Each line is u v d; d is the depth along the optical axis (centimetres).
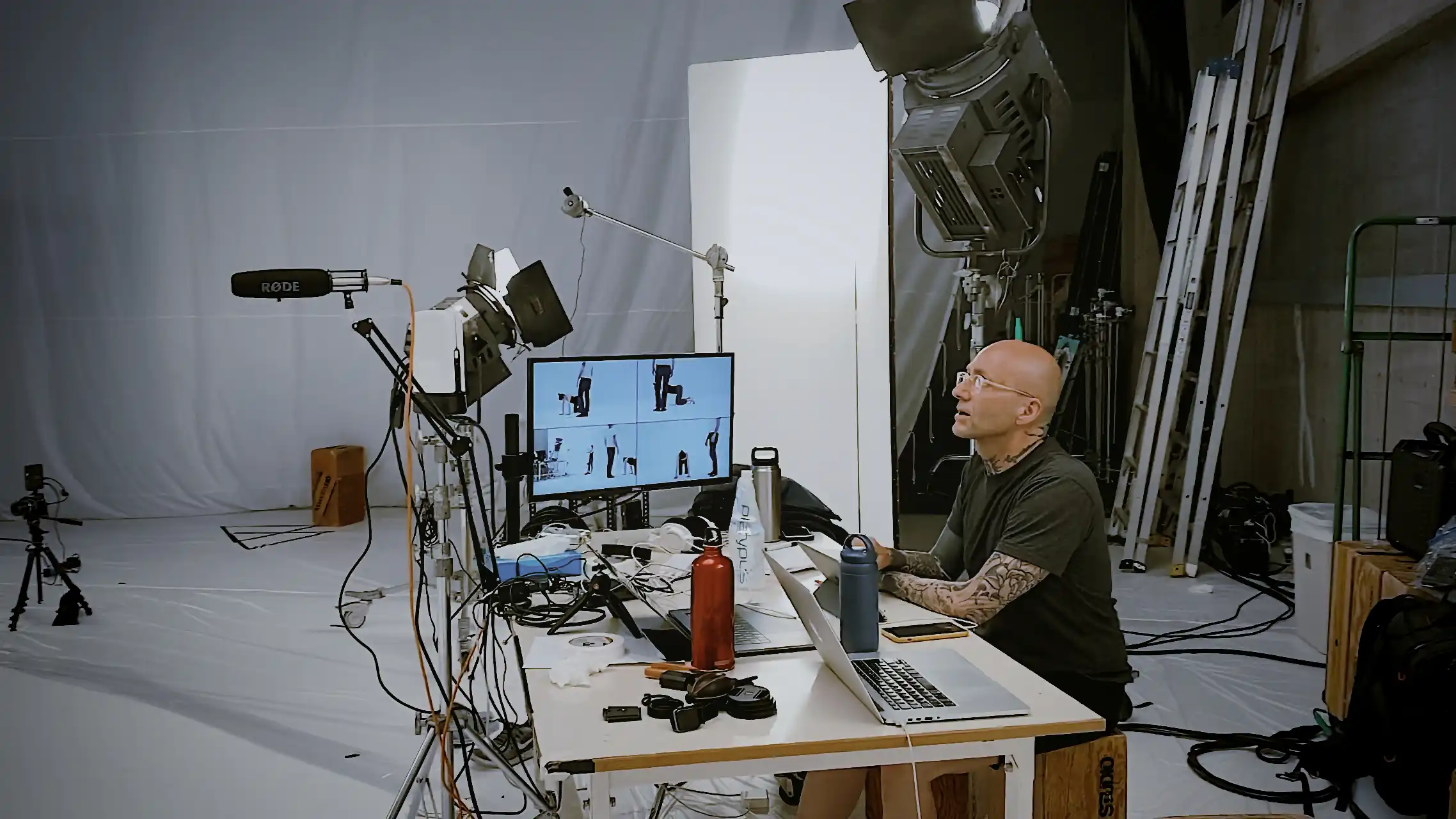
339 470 565
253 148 588
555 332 281
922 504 546
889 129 325
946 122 317
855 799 189
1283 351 512
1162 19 527
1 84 582
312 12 579
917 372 542
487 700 303
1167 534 499
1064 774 177
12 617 398
